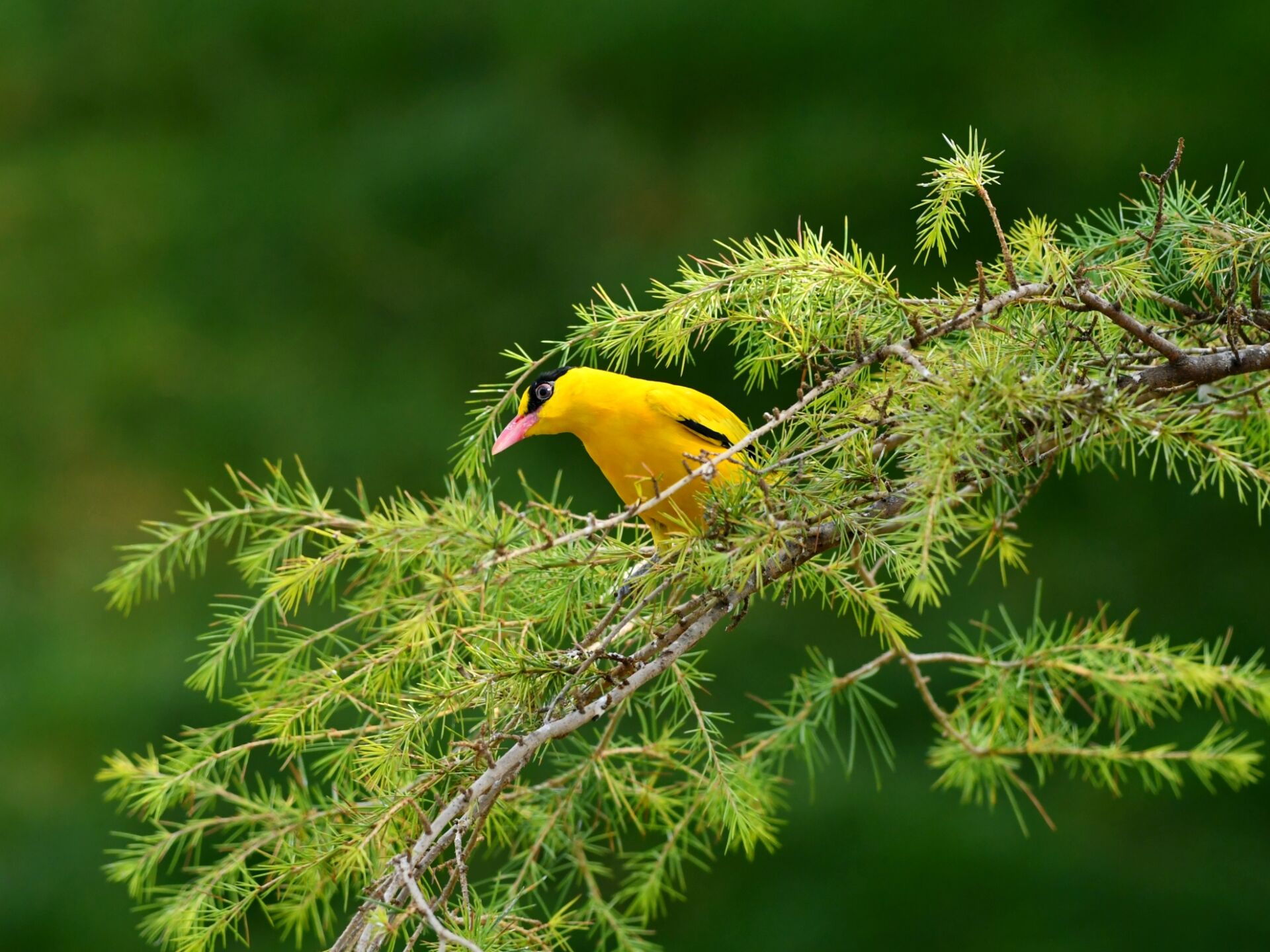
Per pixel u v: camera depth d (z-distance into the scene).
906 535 3.61
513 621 3.78
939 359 3.97
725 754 4.63
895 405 4.06
